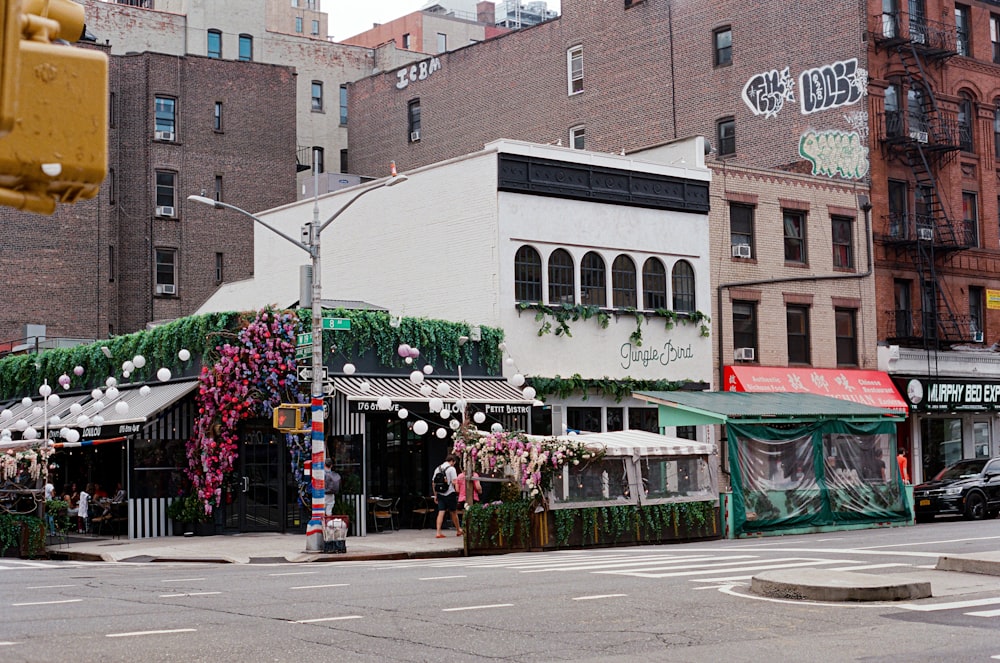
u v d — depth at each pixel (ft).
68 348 118.32
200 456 93.66
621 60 153.58
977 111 142.00
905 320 132.26
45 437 92.38
